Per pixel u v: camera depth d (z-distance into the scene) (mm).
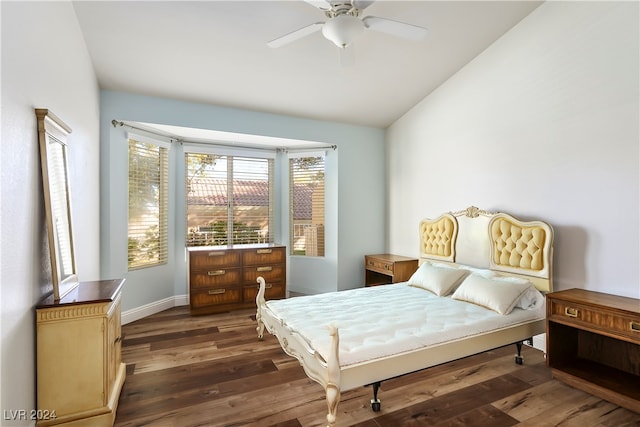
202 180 4531
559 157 2742
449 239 3605
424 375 2482
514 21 3039
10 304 1442
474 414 1985
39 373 1695
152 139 3959
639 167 2277
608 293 2426
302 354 2061
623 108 2357
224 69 3311
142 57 3059
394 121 4746
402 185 4602
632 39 2312
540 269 2719
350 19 1985
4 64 1412
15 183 1508
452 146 3789
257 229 4879
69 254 2107
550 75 2809
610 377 2258
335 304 2682
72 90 2445
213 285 4016
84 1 2451
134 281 3764
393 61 3453
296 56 3232
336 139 4633
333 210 4691
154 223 4066
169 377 2416
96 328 1800
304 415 1971
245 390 2246
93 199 3127
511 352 2908
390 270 4145
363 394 2207
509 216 2994
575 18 2631
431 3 2734
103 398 1816
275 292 4363
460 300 2801
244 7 2617
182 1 2529
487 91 3359
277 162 4953
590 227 2543
